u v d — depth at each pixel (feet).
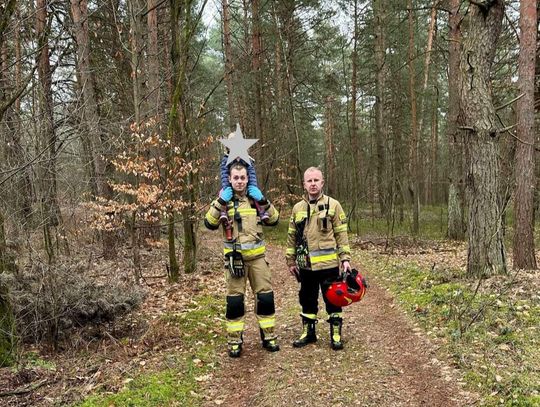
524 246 29.32
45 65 22.71
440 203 110.22
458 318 17.49
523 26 29.84
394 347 16.39
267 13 65.98
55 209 17.93
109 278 21.17
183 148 28.17
